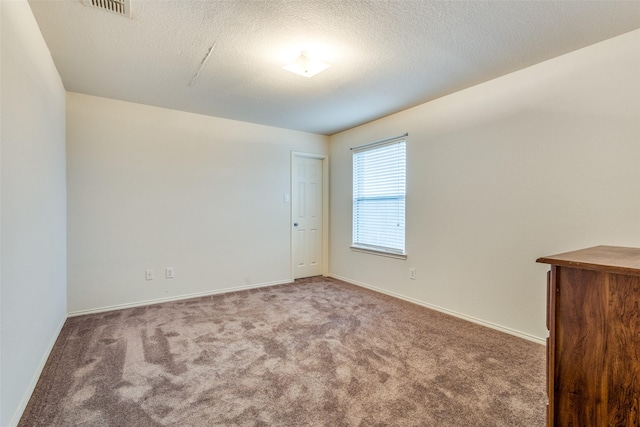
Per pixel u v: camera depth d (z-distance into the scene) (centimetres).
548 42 217
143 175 350
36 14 185
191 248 380
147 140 351
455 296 313
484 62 247
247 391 183
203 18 190
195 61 247
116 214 335
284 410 165
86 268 319
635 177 204
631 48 204
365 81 284
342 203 475
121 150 337
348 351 234
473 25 197
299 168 480
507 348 240
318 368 209
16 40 158
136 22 194
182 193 374
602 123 217
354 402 172
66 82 287
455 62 247
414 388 186
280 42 218
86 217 319
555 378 104
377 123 407
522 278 261
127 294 341
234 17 189
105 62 248
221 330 274
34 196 191
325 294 393
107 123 329
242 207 418
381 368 209
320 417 160
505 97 271
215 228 397
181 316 311
